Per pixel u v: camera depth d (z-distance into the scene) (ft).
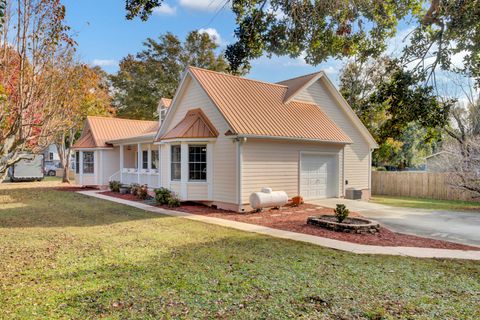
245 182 44.14
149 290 16.52
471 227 36.01
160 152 56.34
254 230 32.37
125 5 22.75
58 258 22.08
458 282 18.43
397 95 24.71
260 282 17.67
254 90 53.78
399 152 119.96
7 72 16.42
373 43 28.09
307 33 26.22
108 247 25.13
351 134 64.64
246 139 43.01
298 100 57.00
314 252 24.48
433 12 21.76
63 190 72.43
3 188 75.56
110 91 129.29
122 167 72.13
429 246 27.43
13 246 25.39
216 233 30.71
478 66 23.06
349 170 63.31
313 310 14.46
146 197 58.49
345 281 18.15
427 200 65.31
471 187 57.00
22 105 16.65
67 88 20.18
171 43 128.47
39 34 17.13
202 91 49.62
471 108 68.49
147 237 28.73
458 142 64.08
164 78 124.88
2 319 13.42
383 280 18.45
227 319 13.58
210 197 47.52
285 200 45.73
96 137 75.82
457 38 22.63
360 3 24.84
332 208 47.37
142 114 126.21
